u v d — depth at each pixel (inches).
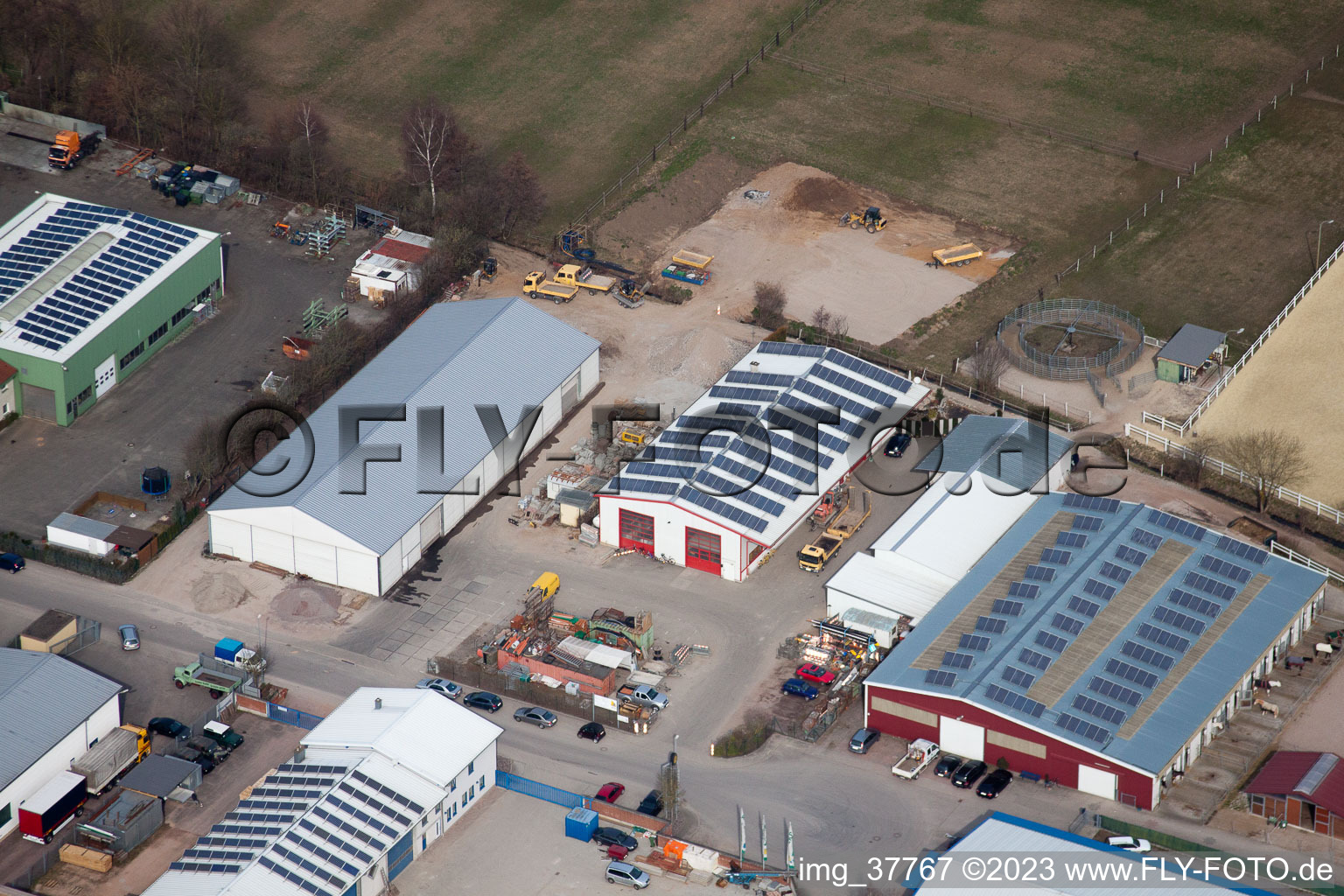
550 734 5679.1
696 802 5378.9
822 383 7007.9
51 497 6688.0
